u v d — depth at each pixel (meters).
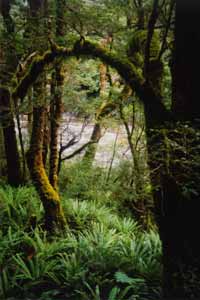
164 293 4.85
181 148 4.14
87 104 8.77
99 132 11.05
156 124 4.66
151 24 4.88
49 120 8.40
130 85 4.98
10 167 9.95
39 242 6.66
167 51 6.55
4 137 9.70
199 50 4.31
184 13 4.32
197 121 4.34
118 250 6.67
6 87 7.04
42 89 7.11
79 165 10.80
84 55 5.52
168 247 4.73
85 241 6.84
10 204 8.38
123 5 5.81
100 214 8.66
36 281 5.78
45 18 6.18
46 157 9.77
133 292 5.54
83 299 5.43
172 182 4.56
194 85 4.37
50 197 7.59
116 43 6.35
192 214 4.49
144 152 5.34
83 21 5.96
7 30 6.59
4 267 6.05
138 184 5.34
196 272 4.52
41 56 6.14
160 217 4.82
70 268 5.96
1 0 6.82
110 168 9.49
